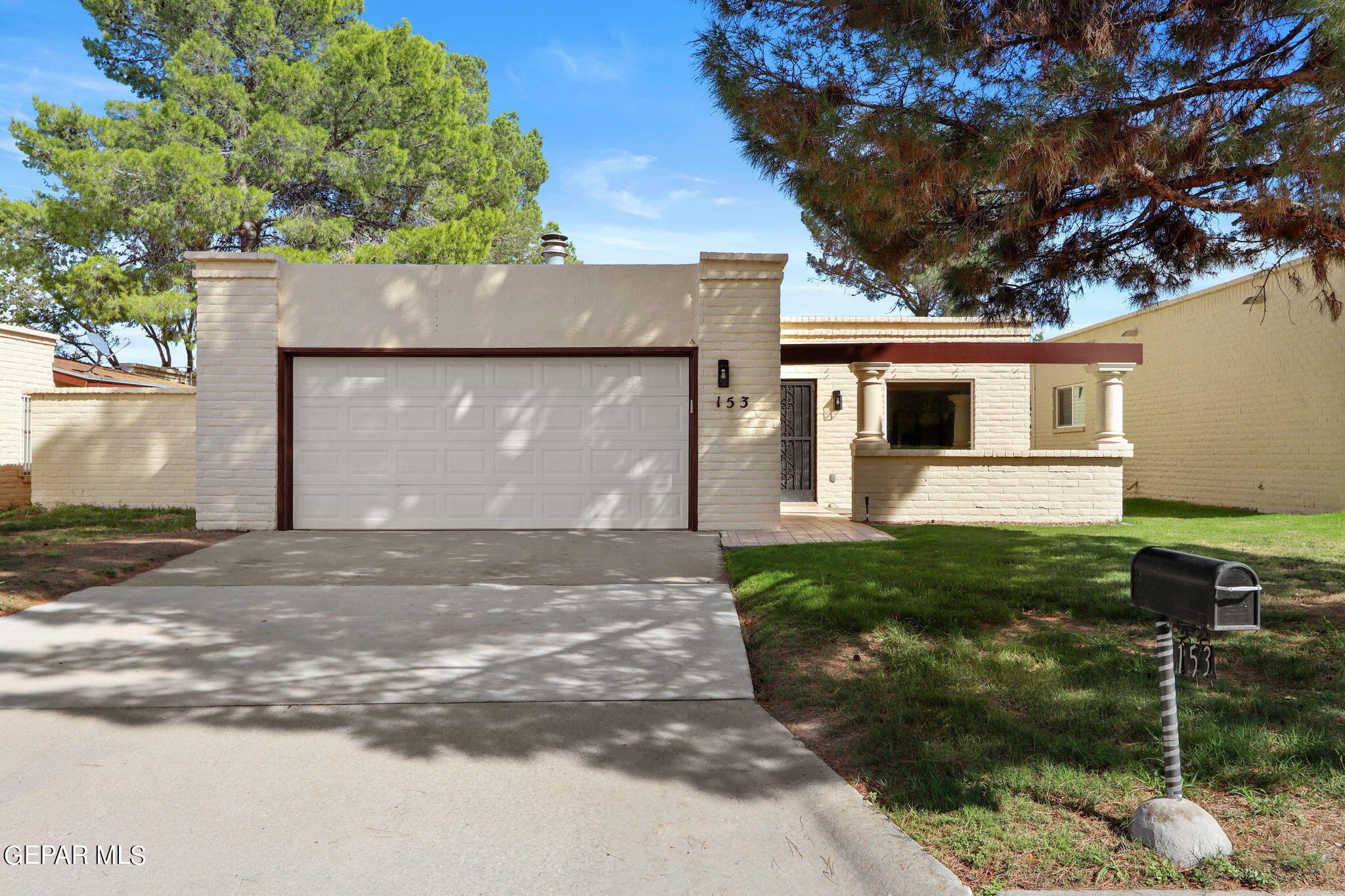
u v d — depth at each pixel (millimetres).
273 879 2689
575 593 6633
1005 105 5281
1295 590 6098
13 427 12867
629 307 10039
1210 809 2986
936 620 5391
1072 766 3307
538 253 29812
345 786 3369
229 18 19766
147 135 18328
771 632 5406
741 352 9906
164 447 12734
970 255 6730
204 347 9742
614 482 10047
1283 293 11250
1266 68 5473
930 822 2963
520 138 31391
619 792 3311
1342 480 11570
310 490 9914
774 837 2975
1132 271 7324
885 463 10797
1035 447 19797
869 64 5555
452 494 9984
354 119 20156
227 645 5273
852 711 4012
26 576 6863
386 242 19812
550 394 10055
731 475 9906
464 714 4172
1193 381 15039
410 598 6453
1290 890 2504
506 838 2957
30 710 4215
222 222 17812
